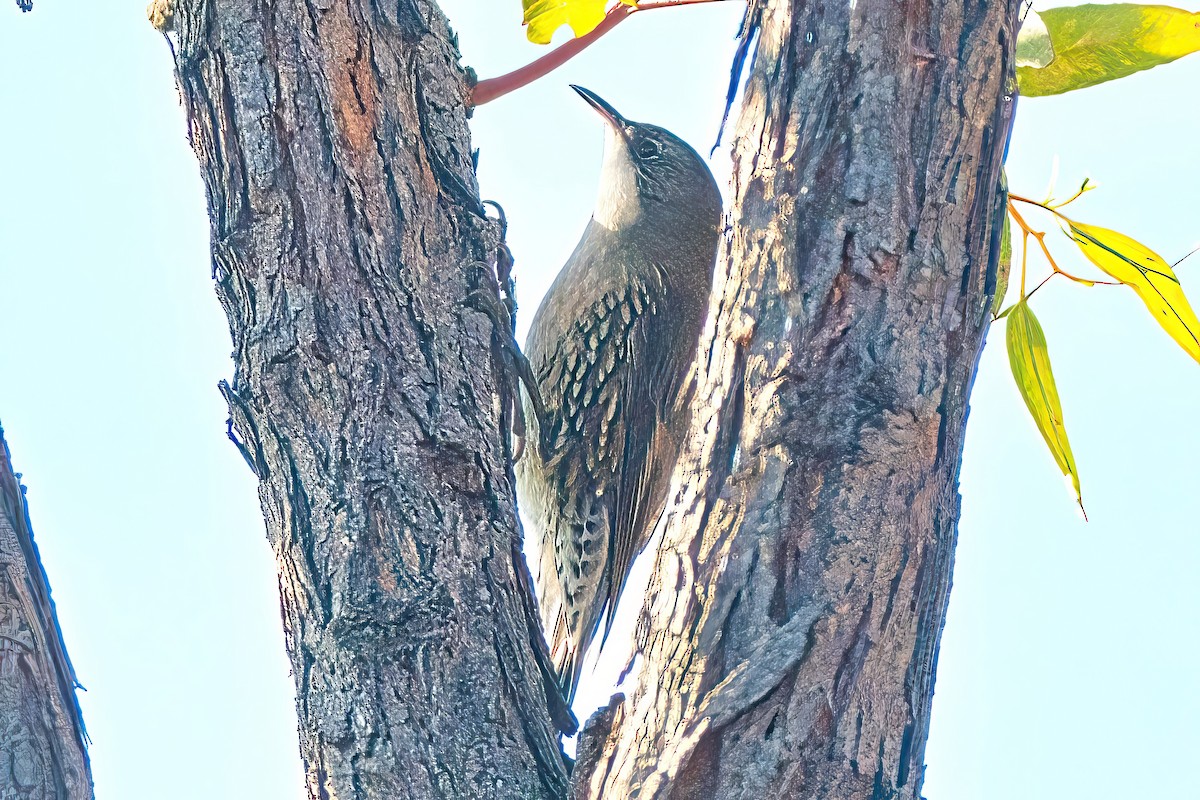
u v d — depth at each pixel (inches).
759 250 184.4
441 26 190.9
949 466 183.8
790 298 180.4
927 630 182.5
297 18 176.9
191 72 180.1
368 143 180.2
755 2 192.4
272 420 181.8
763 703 175.0
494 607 184.5
